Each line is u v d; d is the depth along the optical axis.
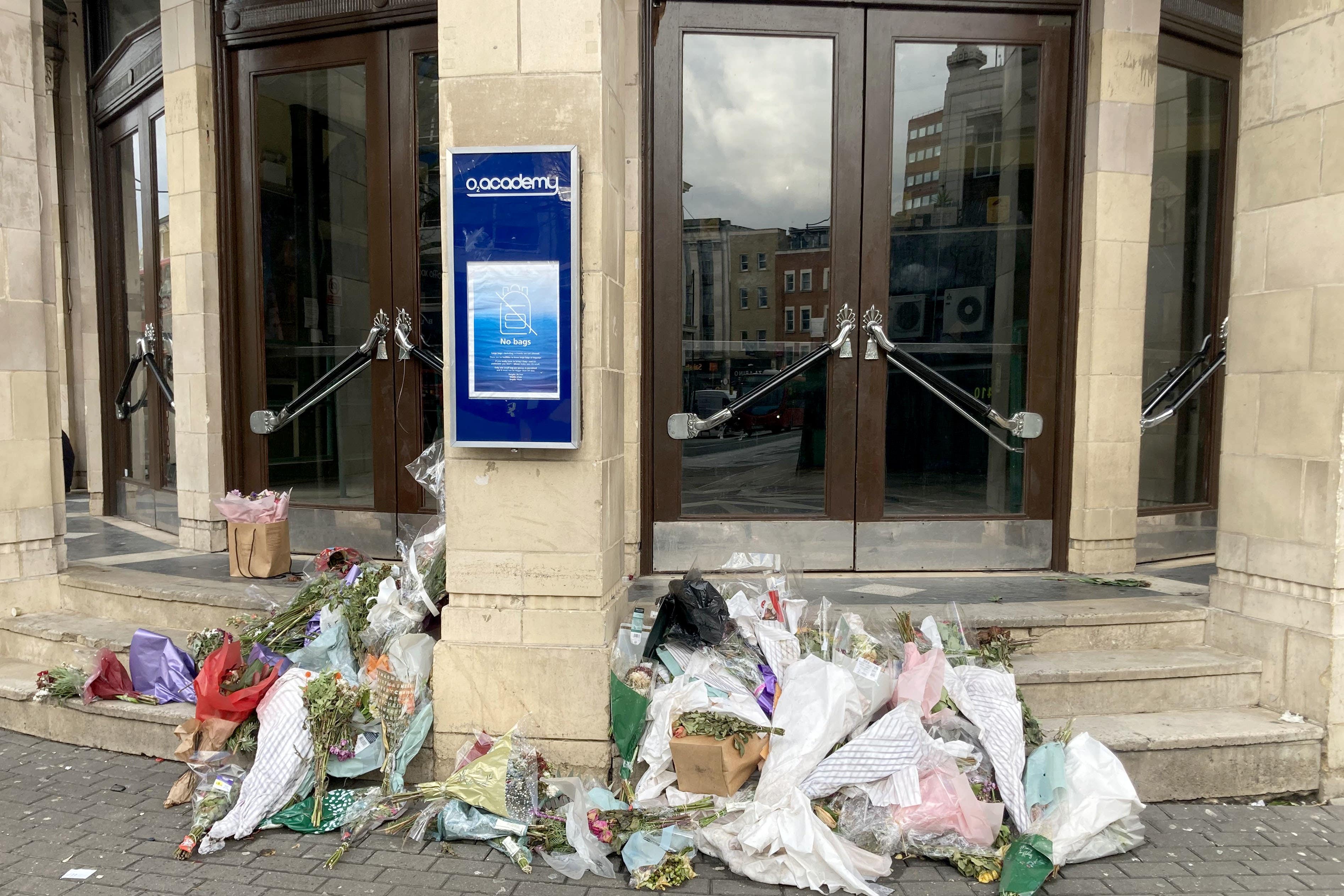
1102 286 4.97
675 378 5.04
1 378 4.68
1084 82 5.00
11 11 4.64
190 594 4.51
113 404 7.29
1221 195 5.66
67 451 8.90
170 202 5.63
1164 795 3.62
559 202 3.32
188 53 5.41
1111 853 3.19
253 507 4.91
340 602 3.97
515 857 3.11
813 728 3.19
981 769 3.29
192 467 5.68
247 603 4.39
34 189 4.79
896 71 5.00
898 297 5.11
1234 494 4.14
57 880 2.96
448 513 3.50
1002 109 5.08
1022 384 5.20
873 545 5.15
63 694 4.02
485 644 3.48
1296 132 3.82
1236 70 5.63
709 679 3.43
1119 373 5.04
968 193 5.11
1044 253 5.14
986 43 5.02
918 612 4.16
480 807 3.21
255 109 5.56
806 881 2.94
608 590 3.61
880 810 3.12
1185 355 5.68
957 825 3.10
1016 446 5.21
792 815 3.00
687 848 3.06
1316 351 3.77
